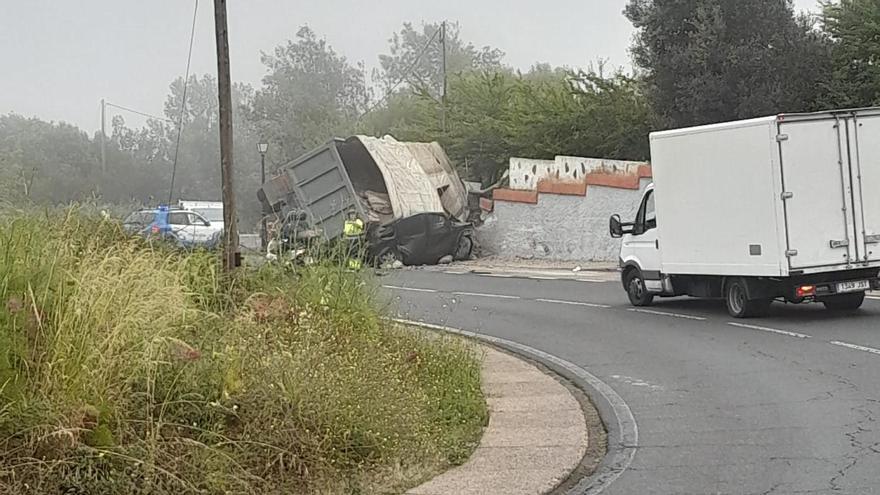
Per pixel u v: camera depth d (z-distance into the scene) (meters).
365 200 32.03
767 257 16.28
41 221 8.85
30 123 38.16
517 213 34.56
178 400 7.46
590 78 37.75
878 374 11.62
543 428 9.63
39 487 6.30
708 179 17.28
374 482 7.63
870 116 16.31
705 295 18.25
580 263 31.02
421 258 32.66
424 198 33.19
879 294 19.75
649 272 19.28
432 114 46.12
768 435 9.12
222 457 7.09
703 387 11.55
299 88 74.62
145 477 6.61
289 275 12.06
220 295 10.53
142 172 45.09
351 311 11.67
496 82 44.50
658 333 16.03
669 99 30.27
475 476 7.89
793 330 15.38
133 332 7.57
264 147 41.16
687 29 30.23
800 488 7.41
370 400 8.38
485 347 14.84
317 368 8.43
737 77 28.61
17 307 7.12
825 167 16.11
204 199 56.94
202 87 64.56
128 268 8.35
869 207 16.23
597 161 32.53
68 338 7.12
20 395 6.72
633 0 31.36
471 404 10.16
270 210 32.75
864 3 28.11
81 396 6.91
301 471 7.46
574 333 16.58
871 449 8.43
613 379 12.38
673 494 7.42
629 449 8.87
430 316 19.02
